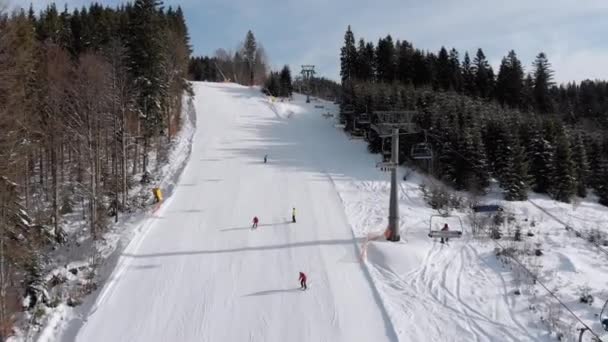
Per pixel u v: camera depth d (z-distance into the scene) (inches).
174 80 2600.9
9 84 998.4
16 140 1026.7
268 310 892.0
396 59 3693.4
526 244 1154.0
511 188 1676.9
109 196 1562.5
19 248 971.3
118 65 1621.6
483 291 922.1
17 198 1059.3
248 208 1450.5
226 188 1651.1
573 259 1043.3
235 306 907.4
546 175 1845.5
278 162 2025.1
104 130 1626.5
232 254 1128.8
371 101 2482.8
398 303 901.8
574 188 1809.8
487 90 3299.7
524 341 751.7
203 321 862.5
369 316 866.1
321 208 1455.5
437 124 2000.5
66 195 1540.4
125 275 1037.2
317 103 3927.2
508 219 1369.3
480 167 1785.2
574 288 909.8
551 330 772.6
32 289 945.5
